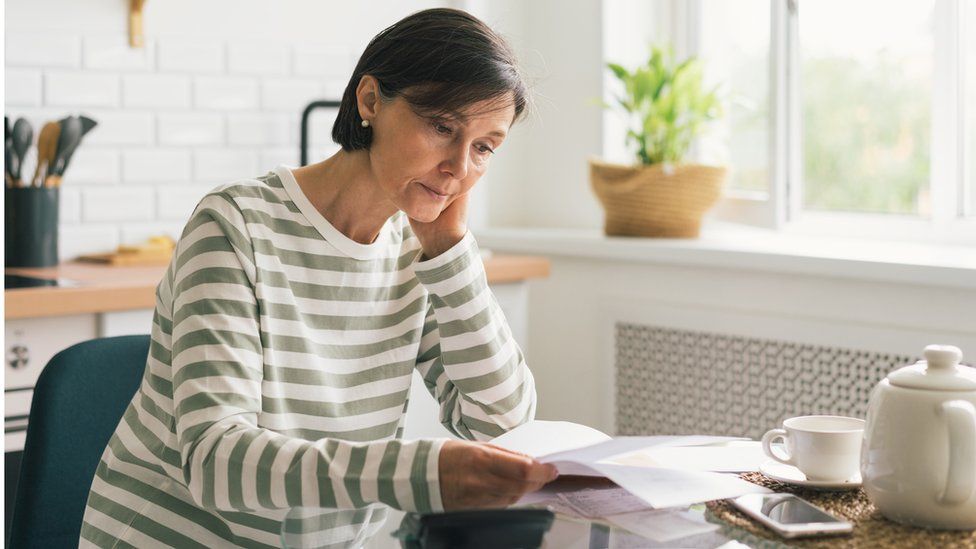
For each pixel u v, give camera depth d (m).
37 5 2.59
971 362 2.20
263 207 1.29
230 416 1.11
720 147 3.11
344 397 1.35
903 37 2.66
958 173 2.59
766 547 0.94
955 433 0.96
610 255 2.83
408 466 1.03
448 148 1.24
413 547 0.93
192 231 1.23
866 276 2.31
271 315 1.27
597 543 0.94
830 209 2.87
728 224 3.09
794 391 2.53
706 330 2.70
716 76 3.11
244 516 1.23
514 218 3.40
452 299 1.38
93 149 2.69
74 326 2.20
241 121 2.91
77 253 2.69
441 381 1.50
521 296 2.82
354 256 1.34
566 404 3.08
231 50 2.88
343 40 3.07
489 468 1.03
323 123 3.06
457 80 1.20
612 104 3.15
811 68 2.87
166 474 1.26
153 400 1.27
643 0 3.19
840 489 1.11
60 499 1.47
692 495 1.05
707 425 2.72
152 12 2.76
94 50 2.67
